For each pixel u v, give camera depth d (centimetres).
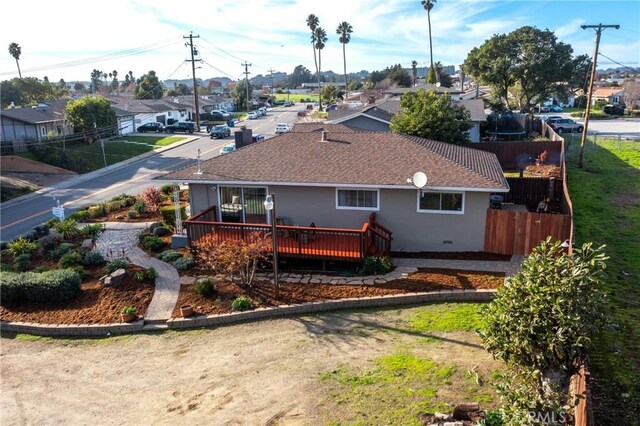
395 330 1210
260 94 14638
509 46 5866
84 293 1516
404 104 3078
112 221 2334
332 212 1784
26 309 1466
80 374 1131
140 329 1320
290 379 1026
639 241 1733
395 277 1498
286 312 1338
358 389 966
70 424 948
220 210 1898
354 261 1555
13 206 3206
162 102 8350
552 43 5756
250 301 1388
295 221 1828
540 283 774
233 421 905
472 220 1669
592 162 3338
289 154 1947
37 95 8481
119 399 1017
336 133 2116
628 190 2527
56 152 4450
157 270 1653
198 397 996
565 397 730
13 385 1104
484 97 7319
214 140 6103
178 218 1939
